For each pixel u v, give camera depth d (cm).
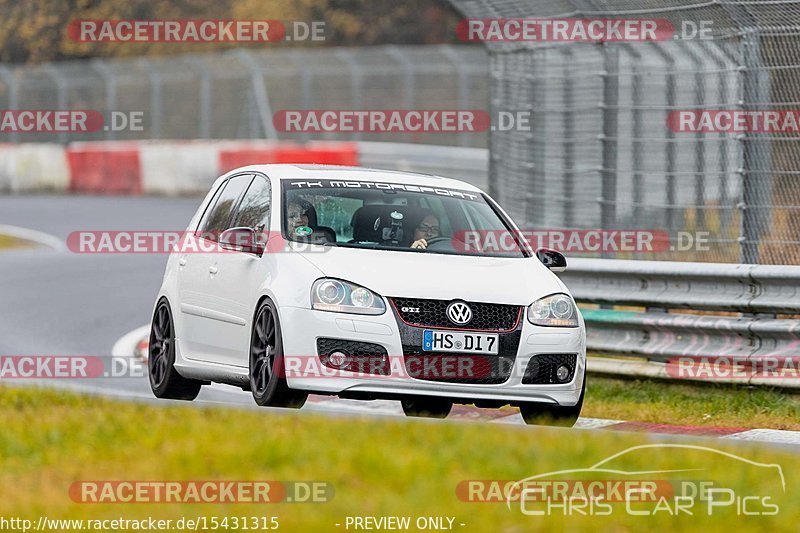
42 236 8594
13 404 2997
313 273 2945
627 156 4394
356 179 3344
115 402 2947
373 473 1986
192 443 2203
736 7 3850
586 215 4625
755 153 3856
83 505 1852
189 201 10662
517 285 3050
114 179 11612
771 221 3825
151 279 6731
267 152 10700
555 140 4753
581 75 4631
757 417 3422
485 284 3009
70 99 12812
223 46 15188
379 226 3194
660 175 4169
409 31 15375
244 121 12369
